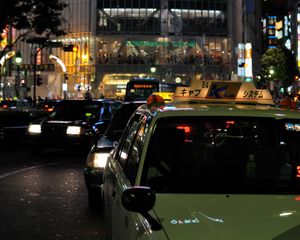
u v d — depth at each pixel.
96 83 73.75
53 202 8.40
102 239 6.20
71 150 17.27
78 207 8.01
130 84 35.47
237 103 4.61
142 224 2.90
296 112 4.11
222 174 3.70
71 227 6.77
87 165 7.91
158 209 3.06
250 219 2.88
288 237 2.65
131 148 4.28
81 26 75.94
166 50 73.44
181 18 73.94
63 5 25.55
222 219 2.88
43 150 17.52
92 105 16.08
